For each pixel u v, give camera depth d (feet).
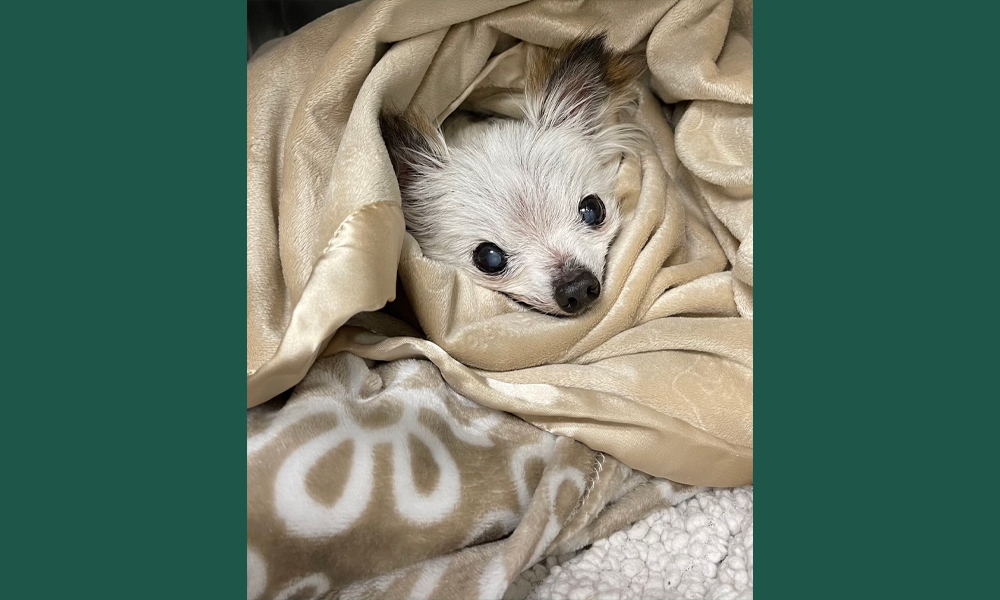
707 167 1.06
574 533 0.86
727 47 1.14
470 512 0.84
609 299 1.01
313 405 0.81
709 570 0.86
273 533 0.74
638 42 1.13
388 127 1.00
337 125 0.97
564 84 1.14
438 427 0.86
